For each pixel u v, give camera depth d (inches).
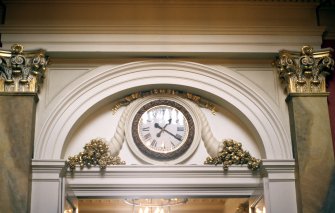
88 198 241.6
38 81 233.5
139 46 239.3
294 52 240.7
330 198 217.6
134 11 243.8
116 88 240.5
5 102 225.5
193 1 245.8
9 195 212.4
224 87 242.7
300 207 219.0
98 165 233.1
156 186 232.5
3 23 241.8
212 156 238.2
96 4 243.6
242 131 245.8
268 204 223.5
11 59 231.5
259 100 240.4
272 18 246.1
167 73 243.4
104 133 242.5
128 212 427.5
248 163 235.6
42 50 233.9
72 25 239.8
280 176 227.3
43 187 220.2
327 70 239.6
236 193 237.6
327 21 250.7
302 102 232.5
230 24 243.8
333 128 233.9
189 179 233.6
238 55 243.4
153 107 246.1
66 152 237.6
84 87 239.1
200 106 249.0
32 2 242.5
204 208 433.7
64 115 234.2
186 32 242.1
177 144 240.8
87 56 241.8
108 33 240.5
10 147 218.8
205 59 246.7
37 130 230.5
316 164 222.5
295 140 227.9
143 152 238.5
